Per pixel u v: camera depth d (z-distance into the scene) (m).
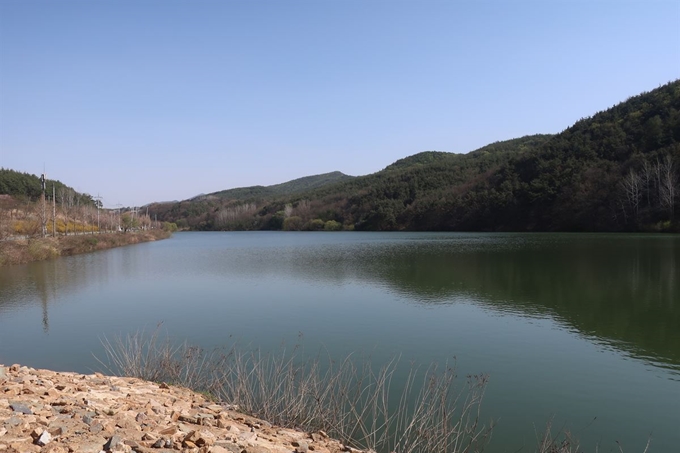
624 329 15.47
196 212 193.25
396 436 7.53
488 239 63.78
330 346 13.81
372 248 54.22
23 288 25.52
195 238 106.69
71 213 71.75
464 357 12.71
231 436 5.49
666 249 39.88
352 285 25.84
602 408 9.39
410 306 19.73
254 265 38.12
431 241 64.31
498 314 17.92
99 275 31.42
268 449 5.23
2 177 81.75
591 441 8.03
